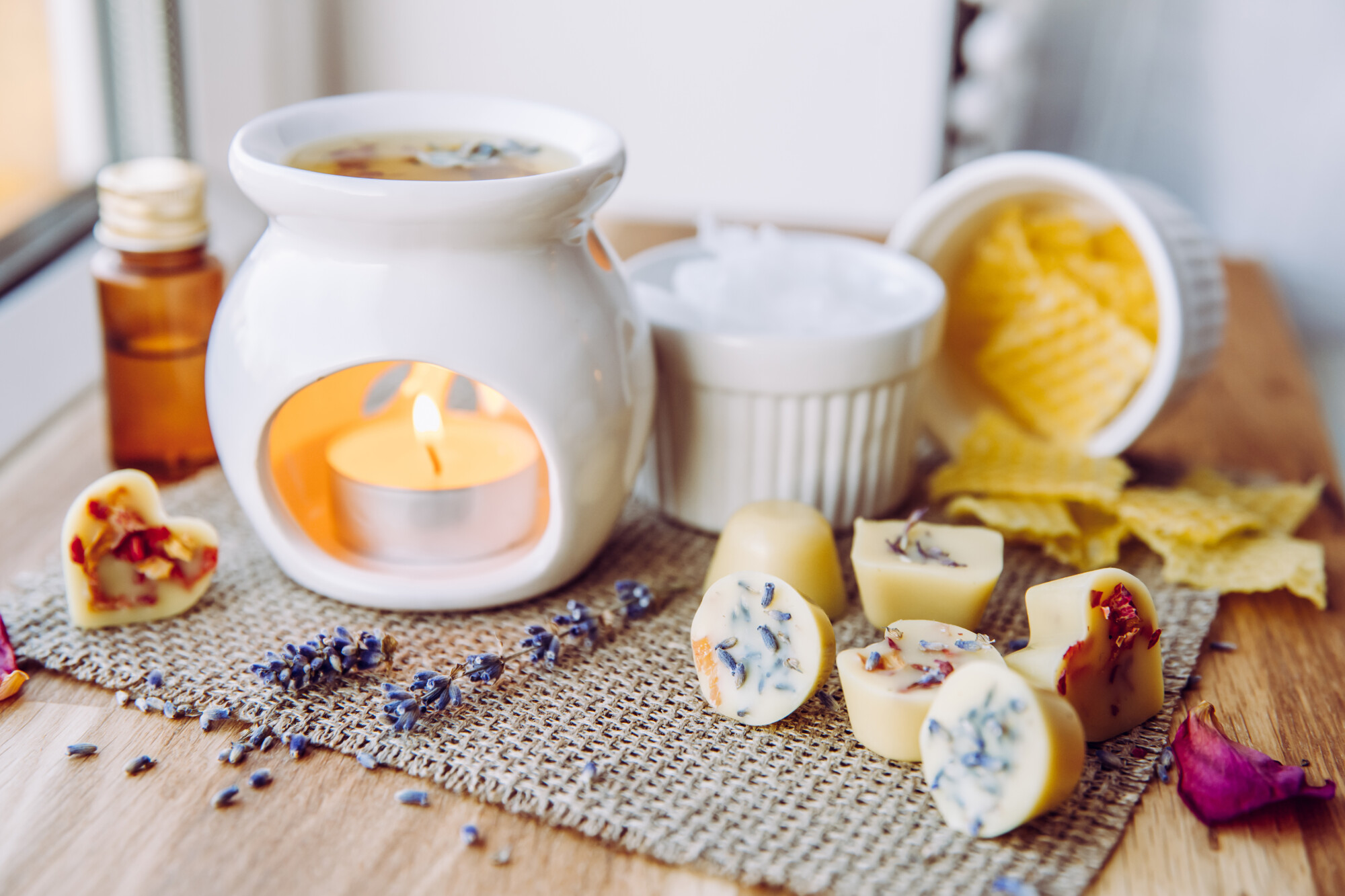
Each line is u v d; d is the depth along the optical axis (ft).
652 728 0.88
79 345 1.22
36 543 1.02
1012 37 1.49
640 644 0.94
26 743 0.85
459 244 0.88
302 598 0.97
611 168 0.90
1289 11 1.46
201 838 0.80
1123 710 0.87
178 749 0.85
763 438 1.02
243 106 1.47
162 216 1.04
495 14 1.63
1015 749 0.80
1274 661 0.94
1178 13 1.48
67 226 1.32
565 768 0.85
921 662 0.86
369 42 1.67
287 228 0.90
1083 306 1.11
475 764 0.85
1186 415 1.23
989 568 0.93
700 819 0.82
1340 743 0.88
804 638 0.87
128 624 0.94
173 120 1.45
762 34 1.60
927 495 1.12
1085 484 1.03
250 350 0.91
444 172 0.92
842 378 1.00
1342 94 1.48
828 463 1.03
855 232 1.52
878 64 1.59
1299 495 1.09
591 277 0.93
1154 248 1.04
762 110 1.65
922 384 1.06
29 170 1.29
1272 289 1.44
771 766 0.85
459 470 0.98
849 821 0.82
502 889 0.78
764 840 0.81
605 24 1.62
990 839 0.81
